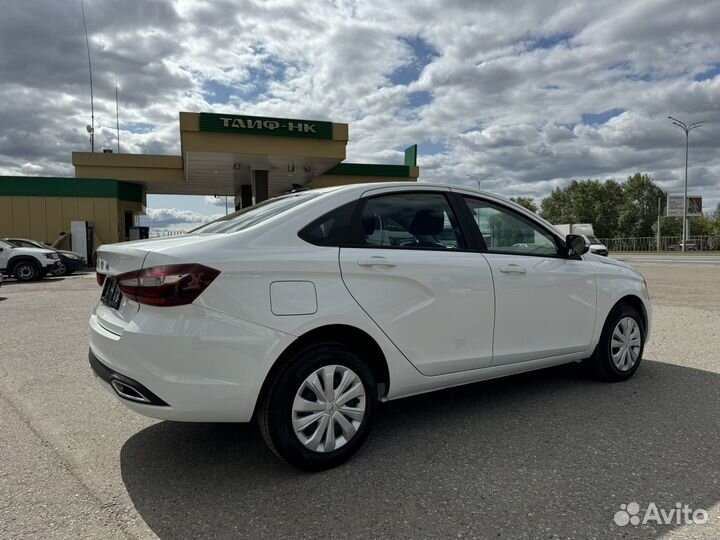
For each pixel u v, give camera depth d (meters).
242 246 3.03
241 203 29.95
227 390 2.88
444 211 3.92
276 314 2.99
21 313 9.52
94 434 3.84
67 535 2.54
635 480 2.99
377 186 3.68
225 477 3.14
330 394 3.18
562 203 99.25
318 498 2.86
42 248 18.22
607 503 2.75
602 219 90.31
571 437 3.60
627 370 4.88
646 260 29.55
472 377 3.88
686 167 46.06
